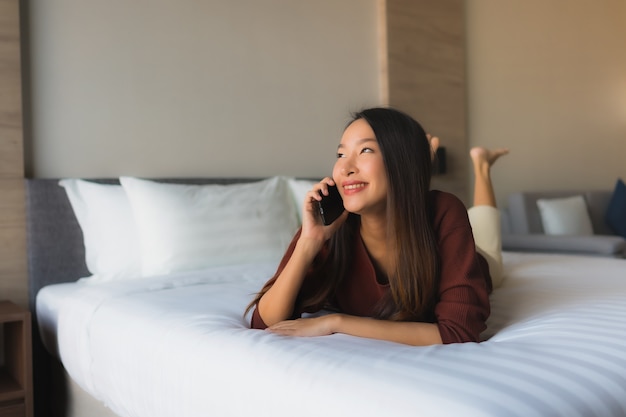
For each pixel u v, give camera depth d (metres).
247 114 3.04
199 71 2.88
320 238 1.23
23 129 2.39
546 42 4.74
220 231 2.35
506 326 1.28
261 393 0.94
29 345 1.89
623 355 0.92
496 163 4.43
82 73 2.53
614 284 1.70
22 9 2.39
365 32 3.56
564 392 0.77
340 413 0.81
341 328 1.15
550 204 4.07
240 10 3.03
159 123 2.75
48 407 2.23
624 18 5.22
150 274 2.21
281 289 1.23
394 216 1.15
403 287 1.16
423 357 0.93
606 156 5.14
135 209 2.29
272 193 2.68
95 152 2.56
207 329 1.24
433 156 1.37
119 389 1.41
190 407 1.11
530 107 4.63
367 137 1.16
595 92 5.07
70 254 2.40
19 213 2.33
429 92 3.84
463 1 4.24
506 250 3.75
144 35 2.71
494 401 0.73
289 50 3.21
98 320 1.61
